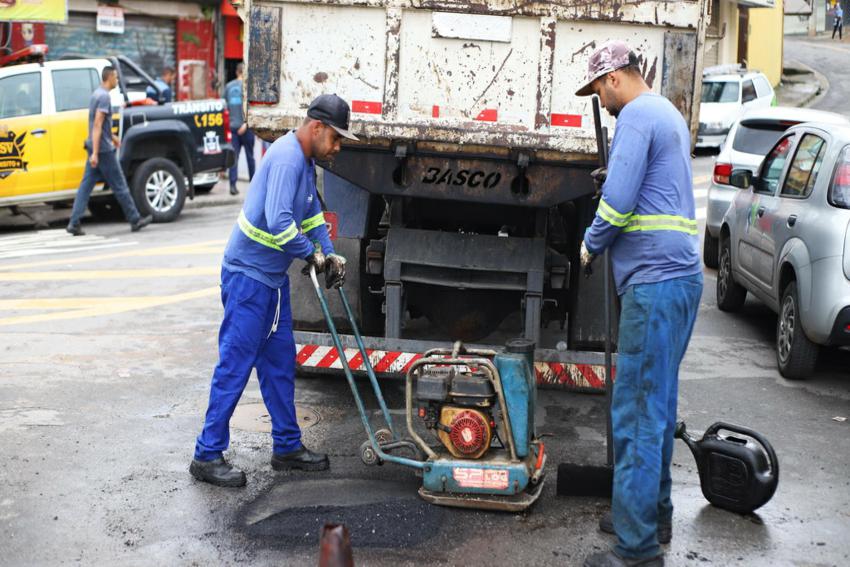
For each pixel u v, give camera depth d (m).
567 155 5.59
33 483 5.13
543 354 6.00
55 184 13.74
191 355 7.66
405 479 5.27
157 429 6.00
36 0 16.62
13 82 13.37
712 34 32.41
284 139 5.07
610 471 5.02
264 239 5.07
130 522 4.70
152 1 21.61
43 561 4.31
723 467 4.90
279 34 5.67
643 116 4.22
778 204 8.00
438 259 6.00
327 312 5.15
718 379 7.36
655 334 4.25
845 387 7.22
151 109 14.49
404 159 5.80
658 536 4.59
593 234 4.30
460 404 4.90
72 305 9.30
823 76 41.75
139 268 11.09
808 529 4.79
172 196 14.79
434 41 5.60
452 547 4.48
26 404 6.39
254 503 4.94
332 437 5.92
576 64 5.53
